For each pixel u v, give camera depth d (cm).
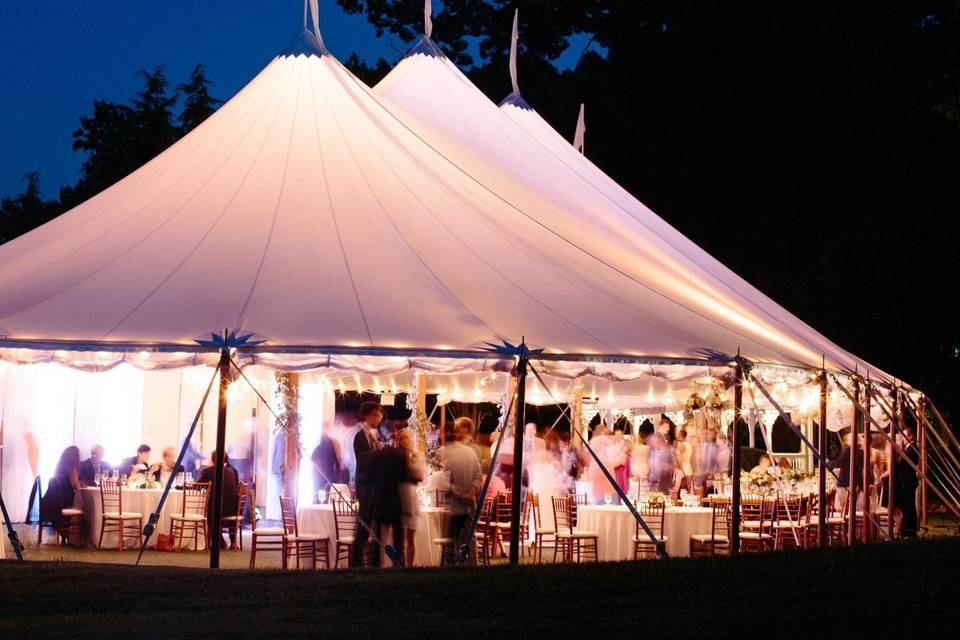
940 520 2202
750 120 3114
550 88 3556
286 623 759
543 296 1360
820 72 3027
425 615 783
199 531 1614
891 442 1539
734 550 1293
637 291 1470
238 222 1392
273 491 2048
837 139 3039
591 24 3631
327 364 1180
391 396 2320
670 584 875
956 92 2519
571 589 859
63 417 2038
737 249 3231
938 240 2797
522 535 1670
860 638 736
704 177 3198
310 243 1359
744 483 1612
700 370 1311
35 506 2000
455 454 1305
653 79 3219
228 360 1171
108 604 811
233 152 1507
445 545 1297
